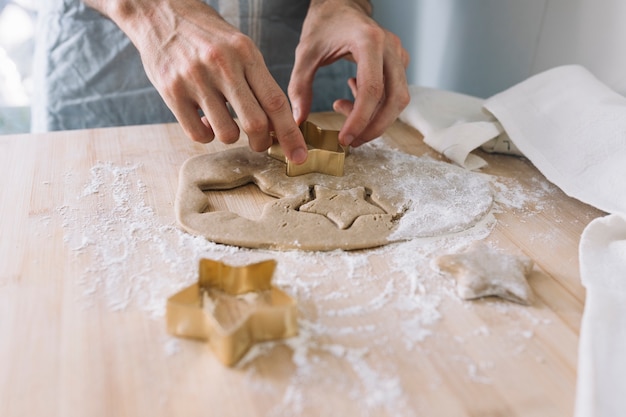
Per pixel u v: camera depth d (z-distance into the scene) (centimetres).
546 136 80
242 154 80
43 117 110
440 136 86
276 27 110
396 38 86
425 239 65
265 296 53
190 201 68
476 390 44
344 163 80
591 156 75
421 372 46
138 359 46
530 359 48
